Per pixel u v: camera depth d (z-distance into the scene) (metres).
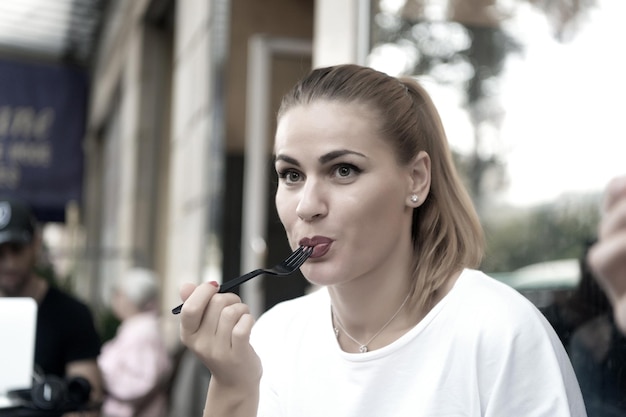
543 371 1.00
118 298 3.86
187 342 1.01
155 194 6.41
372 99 1.05
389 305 1.11
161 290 6.21
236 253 4.24
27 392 1.82
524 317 1.02
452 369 1.03
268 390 1.20
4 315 1.86
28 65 7.50
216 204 4.25
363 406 1.07
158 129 6.41
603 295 1.52
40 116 7.48
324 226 1.03
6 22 7.77
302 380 1.16
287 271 1.00
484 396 1.01
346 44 2.47
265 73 4.21
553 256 1.71
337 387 1.11
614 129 1.58
